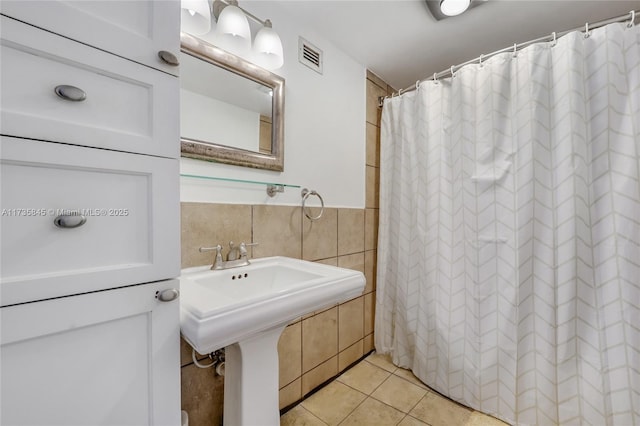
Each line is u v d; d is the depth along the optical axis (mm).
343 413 1343
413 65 1795
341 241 1643
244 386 877
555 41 1185
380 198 1829
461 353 1400
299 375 1414
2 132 446
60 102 494
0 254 449
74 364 516
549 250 1182
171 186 621
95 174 532
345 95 1664
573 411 1139
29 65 467
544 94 1194
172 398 629
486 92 1323
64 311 498
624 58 1065
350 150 1705
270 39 1137
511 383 1257
